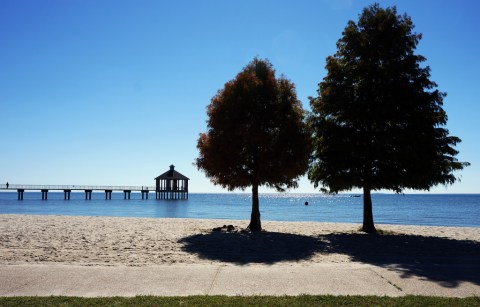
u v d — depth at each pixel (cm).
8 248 1312
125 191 11025
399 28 2058
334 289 773
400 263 1076
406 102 1938
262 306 647
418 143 1906
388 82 1984
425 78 2000
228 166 2056
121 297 702
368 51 2045
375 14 2117
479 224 4175
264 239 1677
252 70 2166
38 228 1997
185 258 1177
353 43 2080
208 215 5231
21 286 780
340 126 2066
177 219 2909
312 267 983
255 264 1077
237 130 2020
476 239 1770
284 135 2036
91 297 705
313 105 2195
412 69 2008
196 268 959
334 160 2020
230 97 2055
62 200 10775
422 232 2150
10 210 5675
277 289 772
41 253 1212
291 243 1568
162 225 2328
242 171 2078
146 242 1530
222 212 6200
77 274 879
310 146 2078
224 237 1727
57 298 691
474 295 726
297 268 969
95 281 823
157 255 1225
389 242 1628
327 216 5519
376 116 1959
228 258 1192
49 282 810
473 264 1061
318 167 2144
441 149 1956
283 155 2012
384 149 1959
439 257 1217
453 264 1052
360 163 2008
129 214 5028
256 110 2042
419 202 13838
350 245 1530
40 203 8706
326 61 2164
